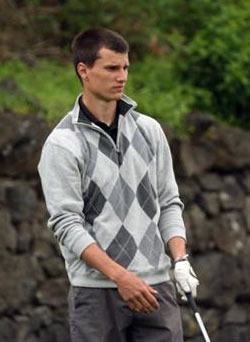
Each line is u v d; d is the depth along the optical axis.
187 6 27.86
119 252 13.29
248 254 25.91
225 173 25.88
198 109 26.45
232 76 26.52
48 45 27.45
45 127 23.59
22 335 23.08
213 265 25.27
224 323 25.38
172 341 13.55
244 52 26.75
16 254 23.20
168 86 26.61
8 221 23.14
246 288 25.77
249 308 25.89
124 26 27.56
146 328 13.55
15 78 25.39
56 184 13.28
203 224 25.22
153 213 13.51
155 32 27.50
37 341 23.36
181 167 25.03
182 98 26.16
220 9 27.61
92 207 13.35
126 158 13.41
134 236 13.34
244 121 26.88
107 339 13.46
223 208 25.66
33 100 24.03
